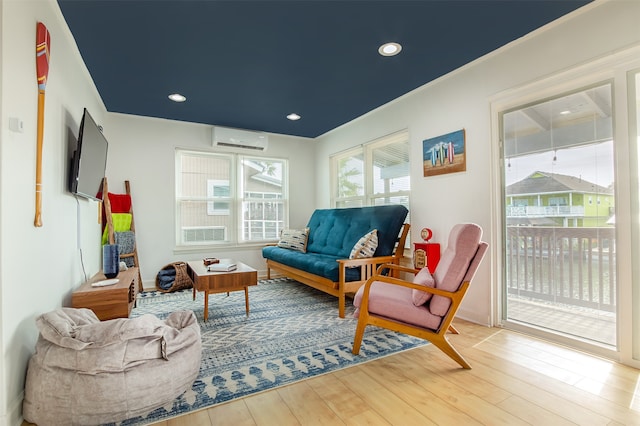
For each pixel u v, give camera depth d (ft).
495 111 8.50
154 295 12.10
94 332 4.75
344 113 13.28
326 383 5.67
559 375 5.87
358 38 7.64
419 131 10.75
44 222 5.71
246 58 8.54
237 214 15.46
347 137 14.75
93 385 4.50
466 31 7.41
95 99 10.62
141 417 4.73
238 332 8.17
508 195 8.42
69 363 4.51
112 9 6.41
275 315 9.61
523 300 8.12
